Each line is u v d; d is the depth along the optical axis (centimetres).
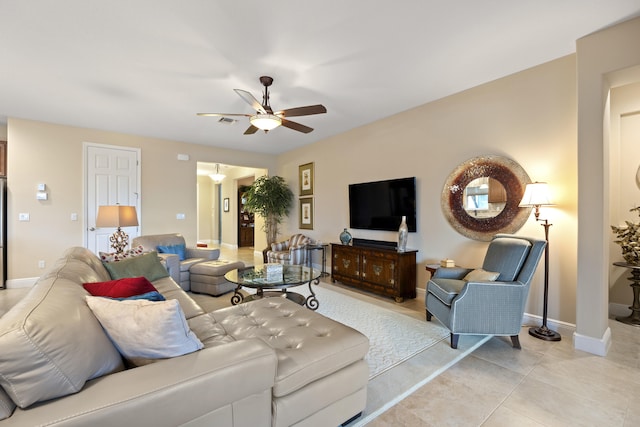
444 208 364
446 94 354
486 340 260
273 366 122
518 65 285
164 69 281
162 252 420
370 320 308
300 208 620
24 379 84
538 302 290
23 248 431
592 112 233
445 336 267
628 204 312
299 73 291
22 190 430
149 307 118
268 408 124
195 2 194
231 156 629
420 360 225
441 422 160
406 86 328
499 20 216
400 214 412
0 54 254
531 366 216
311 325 181
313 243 562
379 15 209
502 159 312
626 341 253
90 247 477
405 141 409
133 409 90
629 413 166
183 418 100
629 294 308
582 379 199
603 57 227
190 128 475
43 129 441
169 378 101
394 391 187
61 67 277
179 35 229
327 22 216
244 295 393
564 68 271
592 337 235
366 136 467
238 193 934
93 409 86
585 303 238
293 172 639
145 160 525
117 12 203
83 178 471
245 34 228
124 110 389
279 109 388
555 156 278
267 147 618
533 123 291
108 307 119
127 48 246
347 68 283
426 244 386
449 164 359
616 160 316
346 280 448
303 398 134
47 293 119
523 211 299
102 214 333
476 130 333
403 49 253
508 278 249
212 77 297
